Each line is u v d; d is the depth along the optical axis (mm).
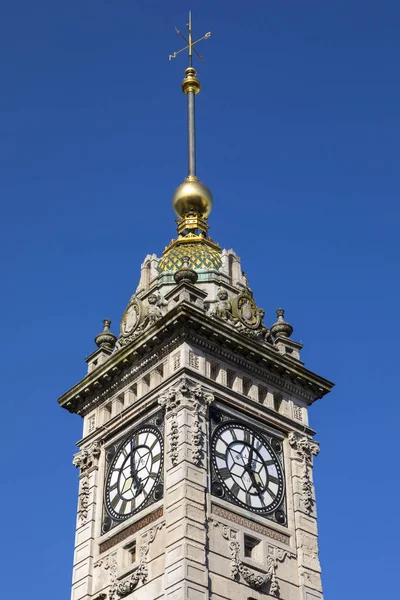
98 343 82562
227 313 79125
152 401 74375
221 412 73875
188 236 87062
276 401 78562
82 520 75312
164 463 71125
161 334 75312
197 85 97375
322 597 71625
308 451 77562
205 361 74875
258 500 72375
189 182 90750
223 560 67562
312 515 74562
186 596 63938
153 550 68375
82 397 80750
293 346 81688
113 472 75438
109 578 70500
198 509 68062
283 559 71125
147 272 85375
